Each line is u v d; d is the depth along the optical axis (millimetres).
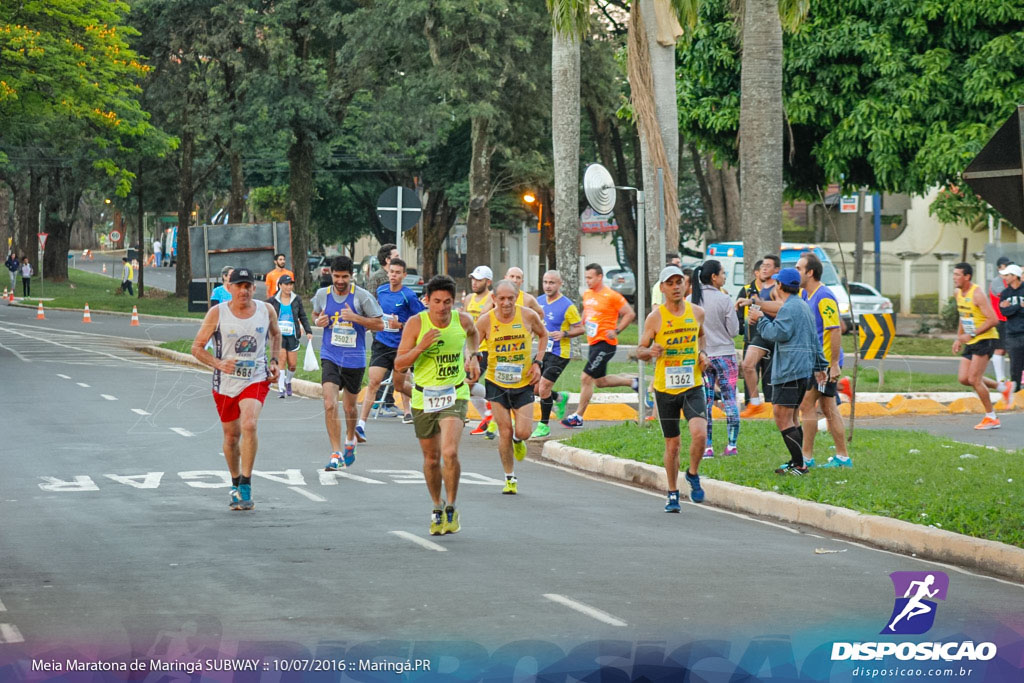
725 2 71250
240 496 23438
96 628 14836
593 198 35406
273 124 110375
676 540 21438
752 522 23969
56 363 59906
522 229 148125
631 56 49250
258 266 75938
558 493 26734
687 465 28297
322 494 25484
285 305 45656
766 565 19406
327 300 28656
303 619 15328
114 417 39000
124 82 87688
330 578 17672
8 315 105875
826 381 27562
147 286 162250
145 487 26094
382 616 15516
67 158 135000
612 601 16547
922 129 70062
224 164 148250
